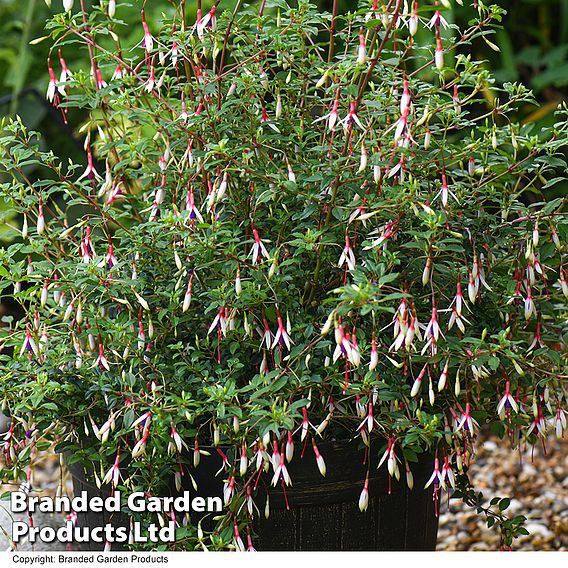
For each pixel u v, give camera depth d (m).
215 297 4.08
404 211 4.10
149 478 4.27
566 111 4.67
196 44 4.44
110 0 4.22
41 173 10.06
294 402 3.94
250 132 4.39
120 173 4.87
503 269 4.71
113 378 4.31
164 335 4.57
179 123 4.35
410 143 4.34
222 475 4.36
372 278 3.87
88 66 10.11
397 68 5.26
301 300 4.40
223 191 4.09
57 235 4.71
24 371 4.53
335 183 4.08
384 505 4.56
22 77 9.47
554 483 7.23
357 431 4.34
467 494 4.93
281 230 4.44
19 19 10.91
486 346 4.00
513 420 4.49
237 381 4.55
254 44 4.70
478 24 4.38
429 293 4.40
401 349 4.22
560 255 4.68
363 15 4.59
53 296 4.93
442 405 4.56
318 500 4.36
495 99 4.65
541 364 4.70
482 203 4.76
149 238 4.47
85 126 4.71
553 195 9.38
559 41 11.38
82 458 4.38
